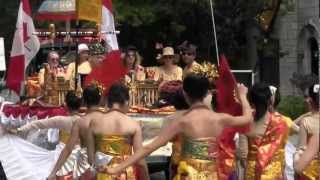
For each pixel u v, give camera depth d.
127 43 40.91
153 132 17.28
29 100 18.58
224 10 37.84
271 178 11.75
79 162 13.47
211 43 39.50
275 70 44.00
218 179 10.70
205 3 36.31
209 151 10.49
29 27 19.41
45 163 16.88
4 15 46.28
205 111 10.62
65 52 25.55
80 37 22.06
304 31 43.16
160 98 18.62
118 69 15.57
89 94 12.89
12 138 17.31
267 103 11.87
